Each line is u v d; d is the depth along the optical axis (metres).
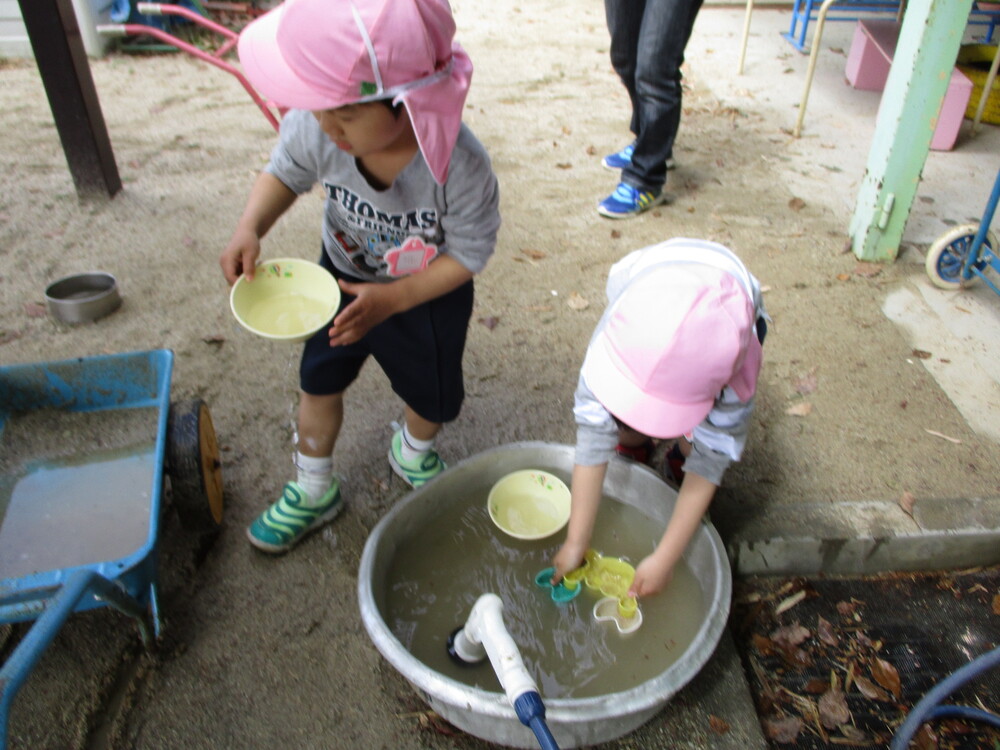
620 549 1.90
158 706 1.57
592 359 1.36
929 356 2.53
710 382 1.25
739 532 1.89
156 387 2.08
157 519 1.53
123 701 1.57
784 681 1.73
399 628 1.69
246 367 2.47
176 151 3.85
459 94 1.25
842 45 5.50
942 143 3.92
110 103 4.36
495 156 3.89
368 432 2.23
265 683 1.62
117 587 1.42
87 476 1.94
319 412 1.78
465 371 2.48
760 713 1.67
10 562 1.74
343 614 1.76
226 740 1.53
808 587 1.91
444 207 1.47
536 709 1.23
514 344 2.61
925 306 2.78
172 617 1.73
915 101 2.69
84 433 2.03
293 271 1.62
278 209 1.63
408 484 2.08
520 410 2.33
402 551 1.81
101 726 1.55
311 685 1.62
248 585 1.81
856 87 4.76
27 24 2.94
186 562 1.83
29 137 3.96
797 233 3.23
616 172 3.77
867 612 1.87
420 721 1.57
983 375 2.46
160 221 3.25
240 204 3.39
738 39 5.57
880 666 1.75
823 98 4.61
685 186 3.62
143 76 4.79
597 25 6.07
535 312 2.77
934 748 1.61
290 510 1.86
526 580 1.82
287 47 1.16
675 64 3.03
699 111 4.39
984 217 2.66
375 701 1.60
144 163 3.71
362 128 1.24
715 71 4.98
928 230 3.22
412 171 1.41
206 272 2.94
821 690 1.71
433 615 1.73
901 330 2.65
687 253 1.49
